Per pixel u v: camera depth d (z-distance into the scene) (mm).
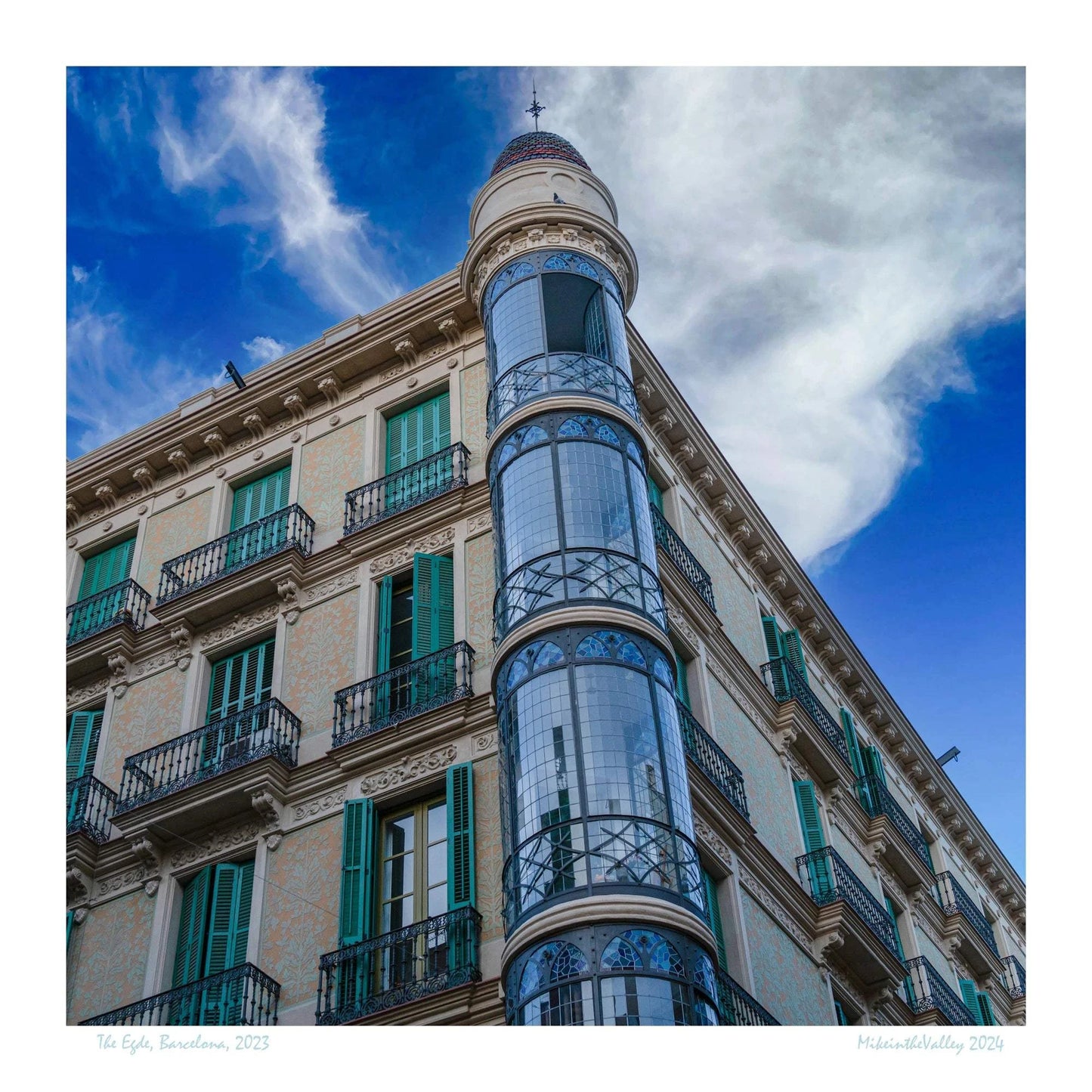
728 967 21484
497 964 19000
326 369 28844
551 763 18453
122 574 29266
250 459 29266
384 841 21609
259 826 22750
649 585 20891
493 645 22594
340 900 20766
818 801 28172
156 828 23141
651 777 18406
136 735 25625
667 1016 16250
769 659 29203
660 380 27719
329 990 19766
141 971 22000
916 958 29406
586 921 16812
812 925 25047
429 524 24953
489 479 23000
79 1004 21969
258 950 21172
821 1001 24125
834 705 32625
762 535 30734
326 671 24250
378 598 24906
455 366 27641
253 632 25781
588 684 19062
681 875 17672
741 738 25844
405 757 22094
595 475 21672
